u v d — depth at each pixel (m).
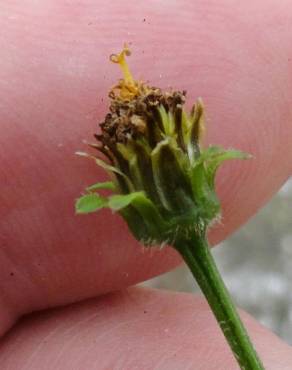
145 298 0.07
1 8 0.06
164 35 0.06
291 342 0.20
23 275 0.07
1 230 0.06
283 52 0.07
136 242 0.07
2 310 0.07
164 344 0.07
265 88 0.07
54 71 0.06
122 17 0.06
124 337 0.07
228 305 0.05
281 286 0.21
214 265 0.05
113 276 0.07
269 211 0.22
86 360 0.07
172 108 0.05
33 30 0.06
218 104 0.07
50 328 0.07
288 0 0.07
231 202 0.07
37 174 0.06
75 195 0.06
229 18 0.07
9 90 0.06
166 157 0.05
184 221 0.05
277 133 0.07
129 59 0.06
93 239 0.07
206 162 0.05
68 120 0.06
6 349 0.07
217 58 0.07
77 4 0.06
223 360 0.07
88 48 0.06
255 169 0.07
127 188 0.05
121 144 0.05
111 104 0.05
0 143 0.06
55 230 0.07
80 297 0.07
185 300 0.07
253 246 0.22
